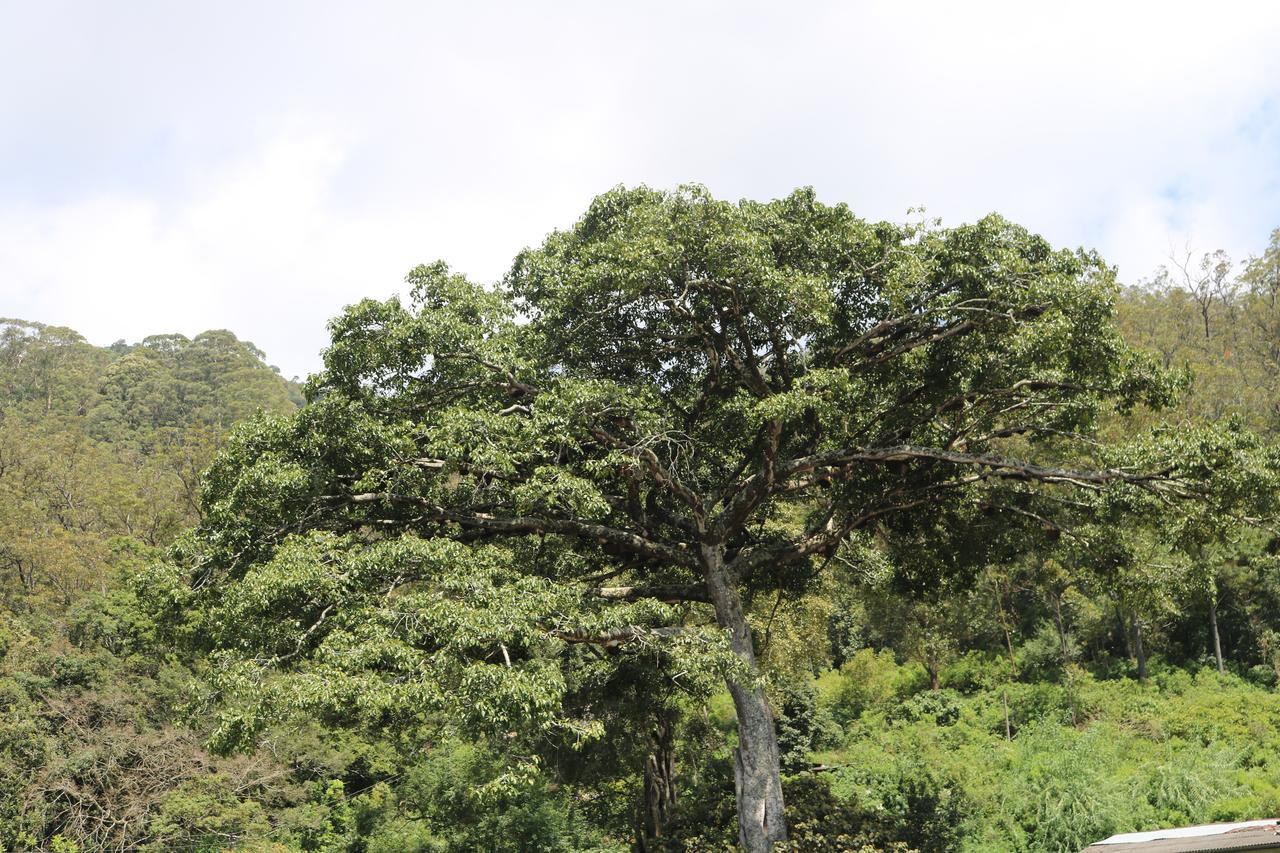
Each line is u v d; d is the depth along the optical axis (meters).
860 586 29.52
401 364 16.38
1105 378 17.61
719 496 19.02
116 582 28.70
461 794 26.33
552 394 15.57
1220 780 25.39
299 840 27.03
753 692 17.33
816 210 17.48
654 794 23.23
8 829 21.86
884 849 16.50
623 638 15.70
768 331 17.09
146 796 23.62
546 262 17.73
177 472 45.84
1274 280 59.56
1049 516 19.95
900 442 19.03
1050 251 17.42
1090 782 25.42
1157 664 40.22
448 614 13.19
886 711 41.09
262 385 101.06
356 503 16.75
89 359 101.25
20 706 23.55
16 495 48.00
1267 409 45.69
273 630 14.28
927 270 16.77
